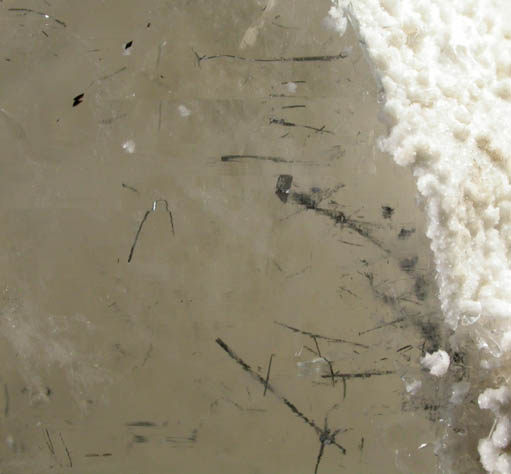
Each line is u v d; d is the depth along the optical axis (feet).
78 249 0.29
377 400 0.29
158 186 0.29
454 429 0.29
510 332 0.28
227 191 0.29
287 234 0.29
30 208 0.29
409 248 0.29
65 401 0.29
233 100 0.29
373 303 0.29
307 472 0.29
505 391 0.28
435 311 0.29
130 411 0.29
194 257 0.29
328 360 0.29
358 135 0.29
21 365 0.29
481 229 0.29
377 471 0.29
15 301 0.29
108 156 0.29
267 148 0.29
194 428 0.29
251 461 0.29
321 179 0.29
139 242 0.29
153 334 0.29
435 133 0.29
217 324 0.29
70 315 0.29
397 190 0.29
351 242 0.29
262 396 0.29
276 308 0.29
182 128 0.29
